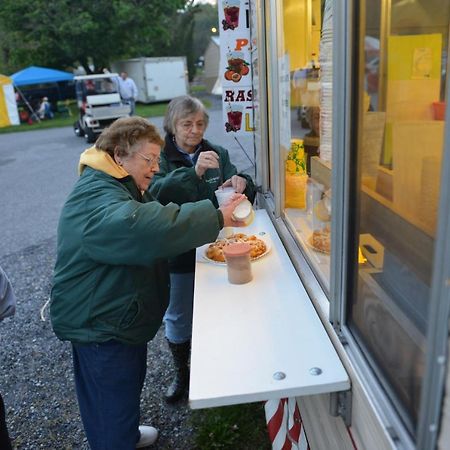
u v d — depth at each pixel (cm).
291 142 179
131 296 154
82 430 237
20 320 354
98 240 139
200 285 153
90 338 155
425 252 70
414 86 74
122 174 155
